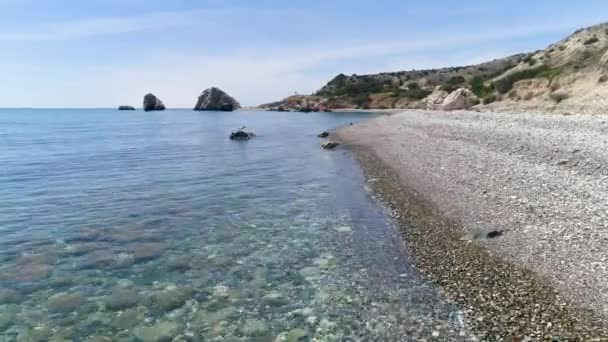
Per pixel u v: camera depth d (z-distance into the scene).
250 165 32.81
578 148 20.50
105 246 14.43
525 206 14.75
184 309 9.95
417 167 25.45
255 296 10.51
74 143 55.88
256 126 85.50
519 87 77.81
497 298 9.51
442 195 18.52
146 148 48.09
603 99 46.72
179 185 25.17
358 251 13.34
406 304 9.70
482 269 11.09
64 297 10.64
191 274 11.98
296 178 26.81
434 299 9.84
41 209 19.61
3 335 8.86
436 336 8.32
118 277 11.84
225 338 8.65
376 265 12.12
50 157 40.34
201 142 54.53
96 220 17.67
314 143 49.00
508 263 11.17
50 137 66.94
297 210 18.77
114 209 19.50
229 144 50.69
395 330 8.66
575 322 8.20
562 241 11.59
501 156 22.91
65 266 12.68
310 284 11.09
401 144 36.59
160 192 23.17
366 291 10.51
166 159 37.69
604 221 12.08
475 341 8.02
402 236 14.47
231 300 10.34
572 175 16.95
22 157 40.44
